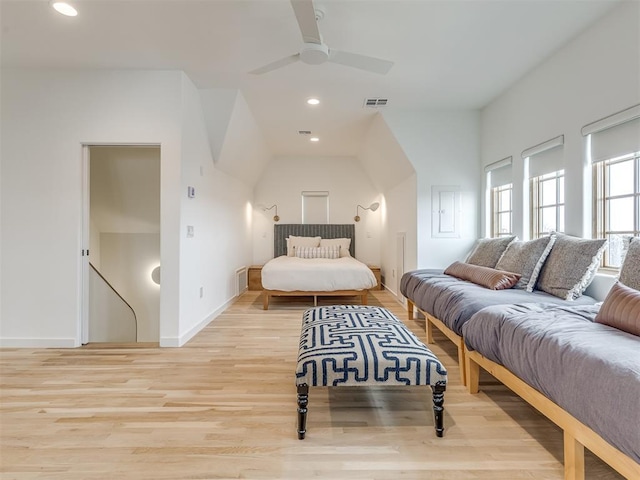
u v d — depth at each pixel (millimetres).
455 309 2225
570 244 2303
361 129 4555
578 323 1532
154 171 3828
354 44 2475
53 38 2422
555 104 2633
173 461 1426
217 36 2396
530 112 2943
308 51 2016
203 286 3562
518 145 3127
